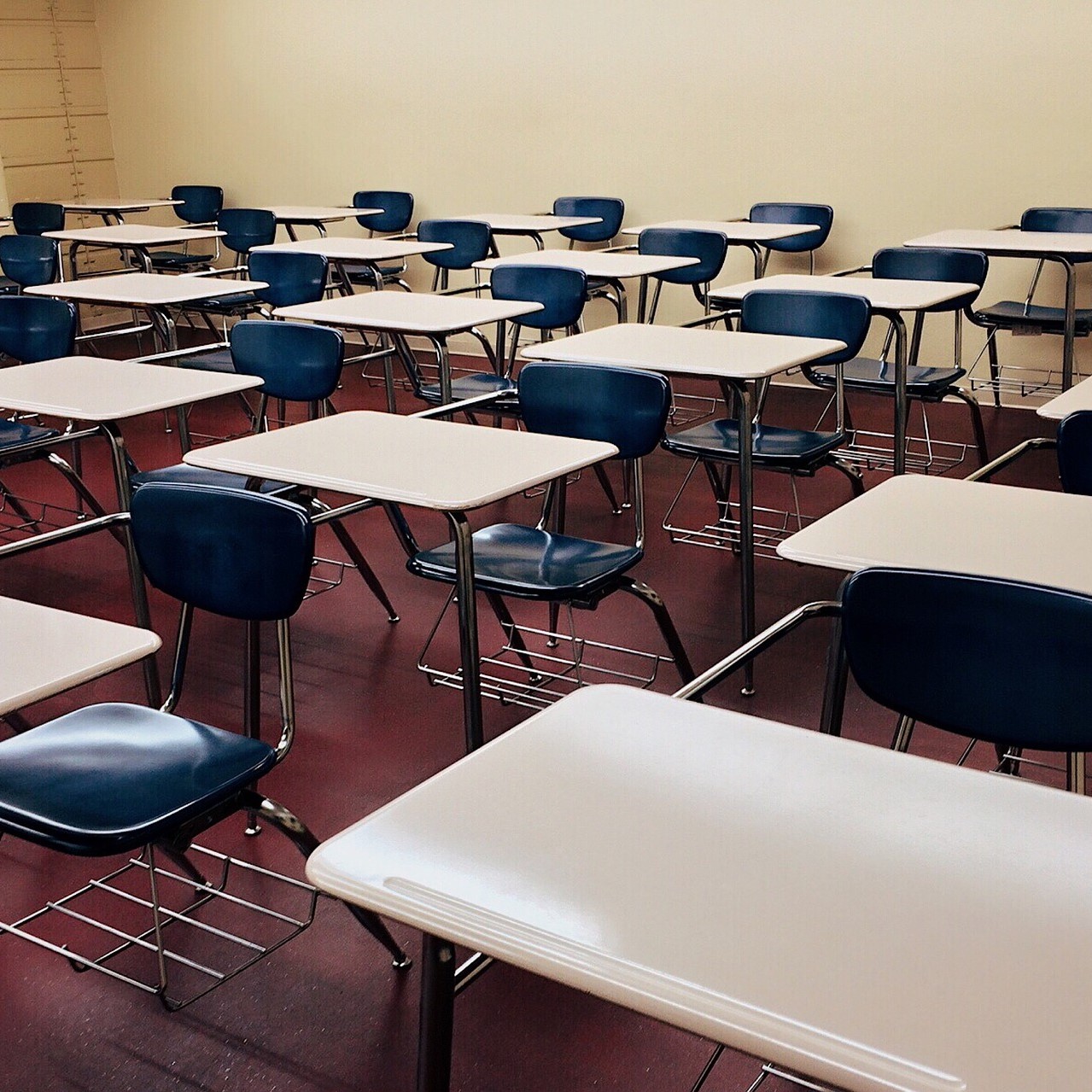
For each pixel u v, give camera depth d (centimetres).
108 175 961
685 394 691
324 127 859
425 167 824
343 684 342
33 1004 219
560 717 148
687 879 115
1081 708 167
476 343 807
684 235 612
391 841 122
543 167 777
